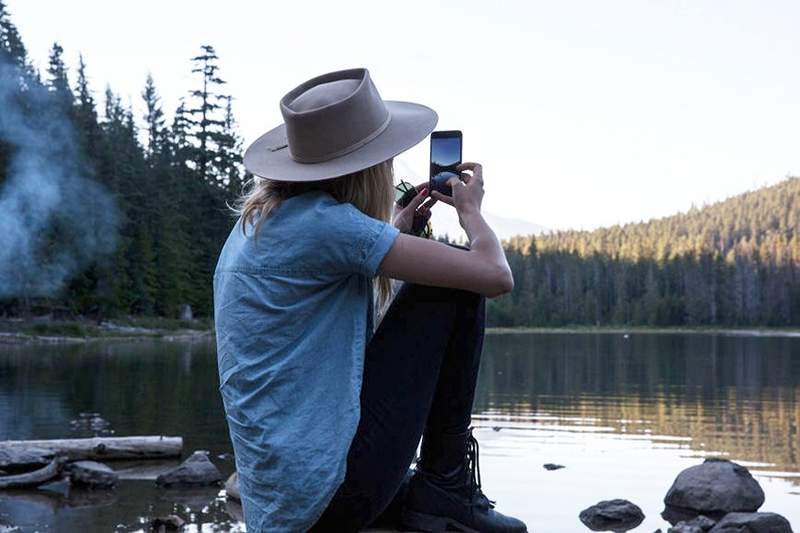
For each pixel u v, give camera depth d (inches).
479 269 84.2
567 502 228.7
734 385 673.6
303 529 82.2
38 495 236.4
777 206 6166.3
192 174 2481.5
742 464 298.2
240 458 85.0
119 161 2086.6
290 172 86.6
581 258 4889.3
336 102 85.7
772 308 4788.4
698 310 4785.9
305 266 83.4
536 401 526.9
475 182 92.9
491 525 94.6
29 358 976.9
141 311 2119.8
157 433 355.3
